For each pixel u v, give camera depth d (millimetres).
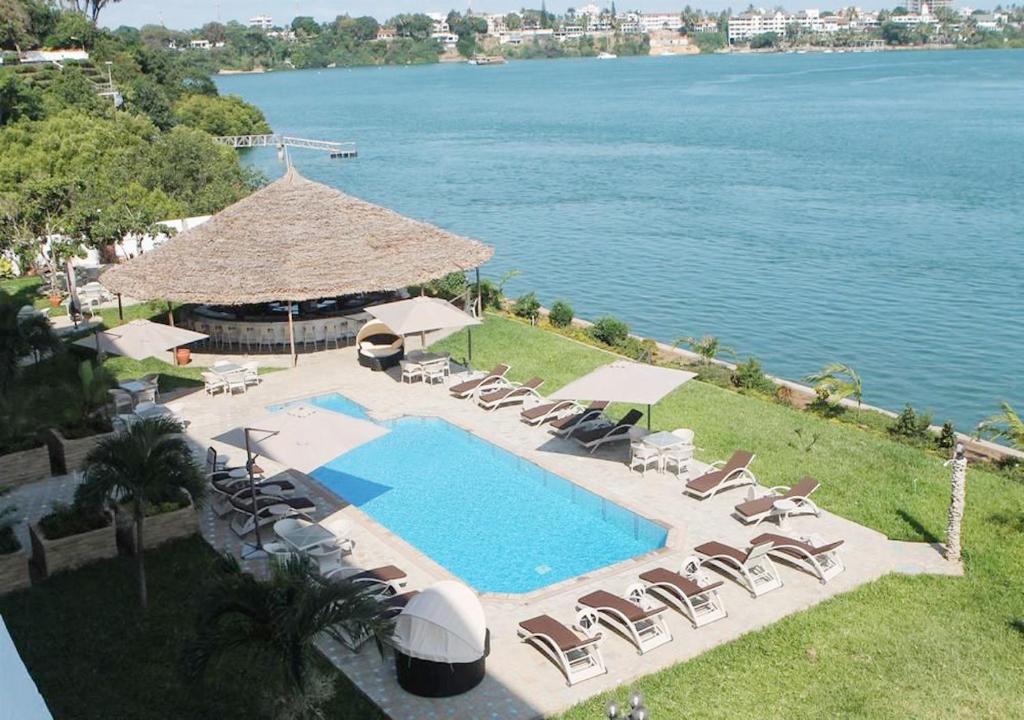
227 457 24797
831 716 14477
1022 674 15547
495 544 21078
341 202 37312
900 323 46469
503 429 27125
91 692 15195
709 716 14461
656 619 16938
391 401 29750
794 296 51656
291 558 14141
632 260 61188
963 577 18641
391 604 16344
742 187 90375
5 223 47562
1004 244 62594
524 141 138875
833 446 25688
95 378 25734
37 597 18156
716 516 21359
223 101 143500
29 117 91875
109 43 139375
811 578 18609
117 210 49219
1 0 128875
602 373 24484
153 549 20125
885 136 126750
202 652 12742
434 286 42344
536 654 16141
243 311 37594
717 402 29625
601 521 22172
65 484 23688
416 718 14414
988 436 33094
